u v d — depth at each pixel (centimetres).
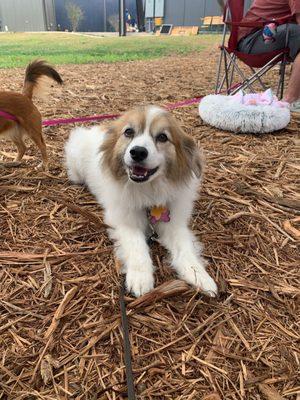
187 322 44
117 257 53
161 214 57
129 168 53
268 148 93
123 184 56
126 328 41
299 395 36
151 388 37
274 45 116
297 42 113
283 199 68
